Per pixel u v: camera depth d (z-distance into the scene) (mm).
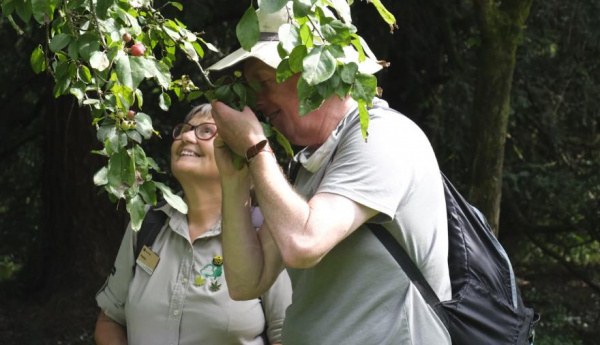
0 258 18688
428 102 18688
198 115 5559
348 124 4188
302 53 3455
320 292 4316
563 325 18156
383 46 16156
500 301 4434
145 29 4281
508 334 4422
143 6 4109
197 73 15242
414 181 4172
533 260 22188
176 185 16109
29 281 17172
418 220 4199
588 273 21109
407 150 4160
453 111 18109
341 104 4262
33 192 19422
